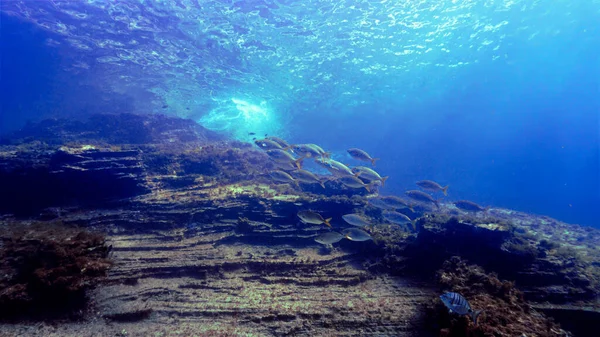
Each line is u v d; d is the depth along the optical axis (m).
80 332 1.83
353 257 2.97
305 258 2.85
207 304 2.19
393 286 2.51
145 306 2.09
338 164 2.99
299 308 2.16
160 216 3.22
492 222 2.73
